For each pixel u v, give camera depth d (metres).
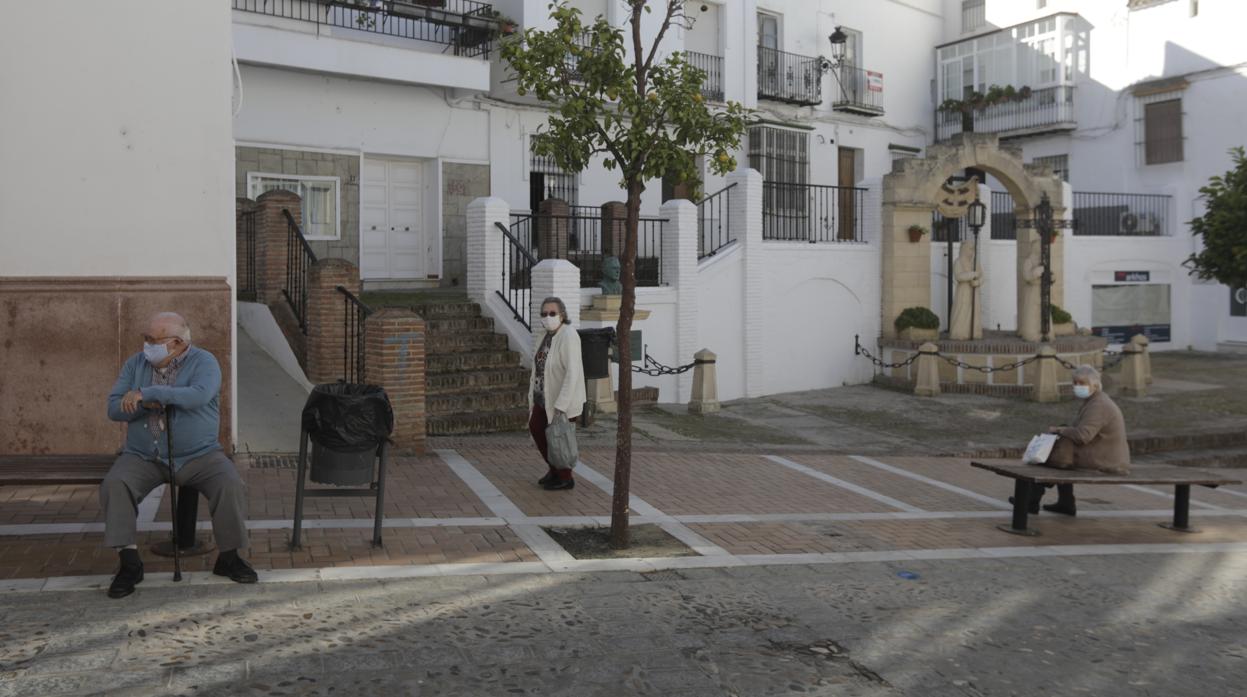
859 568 7.02
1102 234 27.48
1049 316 19.20
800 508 8.97
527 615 5.55
